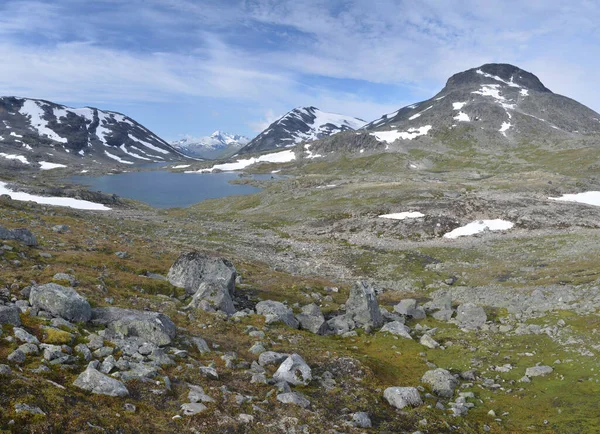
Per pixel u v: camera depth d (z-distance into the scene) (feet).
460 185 506.89
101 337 73.36
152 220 404.57
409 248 291.38
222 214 474.49
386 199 443.73
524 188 467.52
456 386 92.48
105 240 202.59
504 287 183.01
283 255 281.74
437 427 70.69
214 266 149.79
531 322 131.95
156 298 122.21
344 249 294.05
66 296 79.77
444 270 233.96
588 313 128.57
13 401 46.65
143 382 62.69
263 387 73.51
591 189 456.04
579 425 71.05
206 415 58.44
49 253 141.69
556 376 91.40
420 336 134.21
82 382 56.90
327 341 118.62
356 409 73.15
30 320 72.13
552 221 327.47
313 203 477.36
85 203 476.54
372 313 145.07
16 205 264.31
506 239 292.61
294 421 62.90
